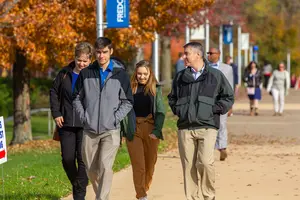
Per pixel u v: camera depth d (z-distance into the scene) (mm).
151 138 22328
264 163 31328
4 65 42969
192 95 20562
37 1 42406
